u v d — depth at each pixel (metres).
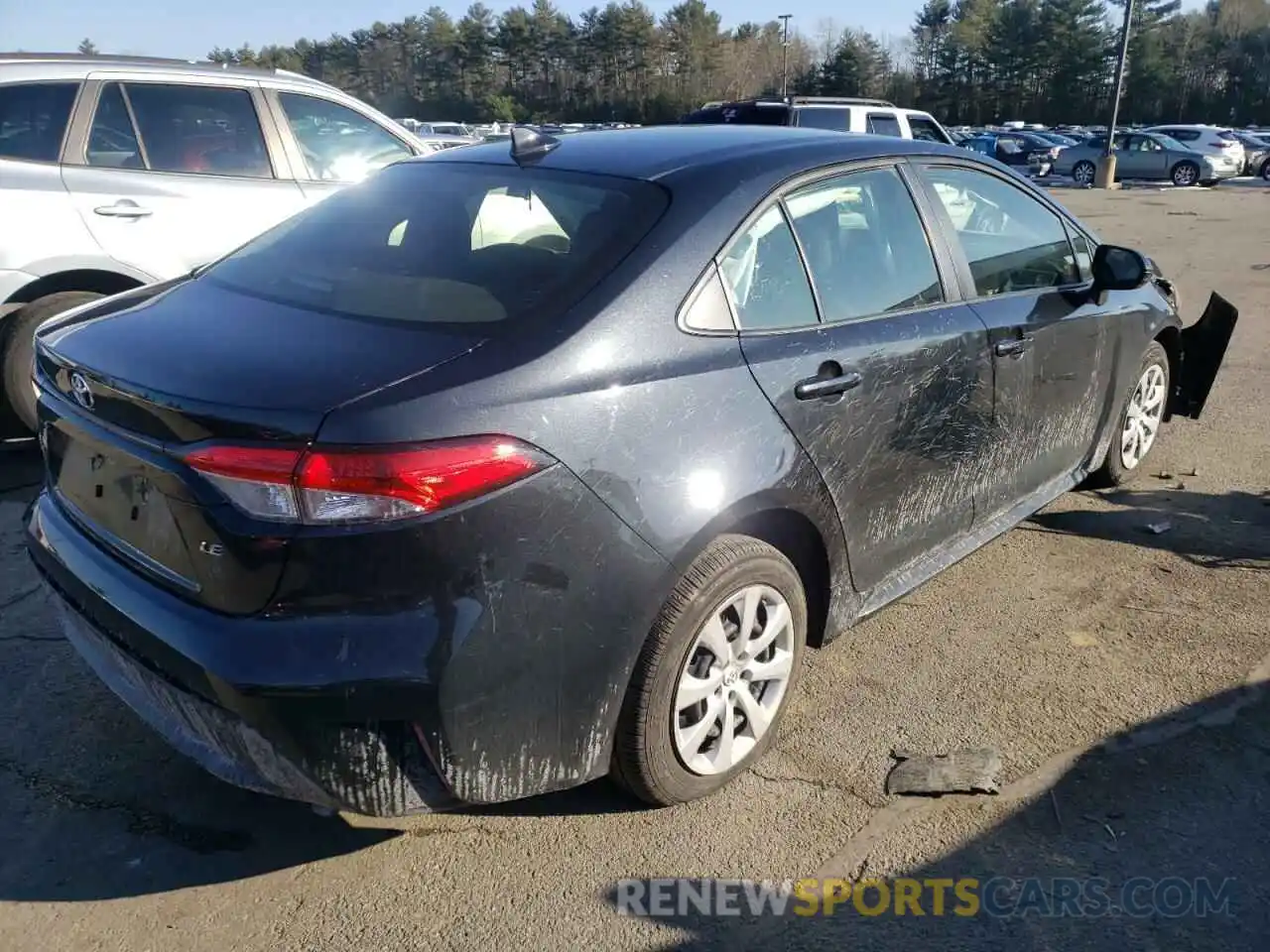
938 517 3.43
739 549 2.61
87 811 2.72
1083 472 4.41
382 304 2.54
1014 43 79.69
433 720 2.14
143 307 2.78
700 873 2.53
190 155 5.56
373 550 2.06
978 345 3.41
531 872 2.53
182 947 2.30
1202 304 9.63
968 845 2.62
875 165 3.28
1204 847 2.61
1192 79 77.75
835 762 2.94
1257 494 4.94
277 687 2.06
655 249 2.58
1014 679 3.35
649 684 2.48
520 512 2.18
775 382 2.68
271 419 2.06
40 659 3.41
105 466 2.44
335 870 2.54
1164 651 3.52
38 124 5.11
